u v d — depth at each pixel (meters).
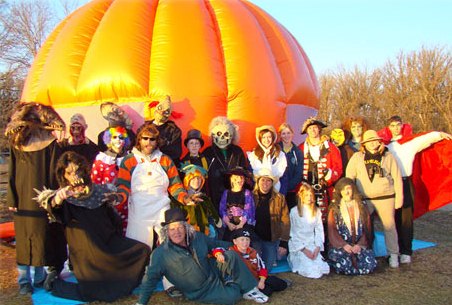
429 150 6.42
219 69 6.46
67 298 4.45
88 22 6.98
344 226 5.36
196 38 6.50
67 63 6.64
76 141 5.66
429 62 28.59
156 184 4.82
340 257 5.25
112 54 6.33
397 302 4.36
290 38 7.92
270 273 5.32
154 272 4.14
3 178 14.49
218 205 5.53
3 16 26.12
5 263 5.81
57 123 4.57
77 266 4.38
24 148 4.39
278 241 5.57
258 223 5.33
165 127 5.68
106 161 5.06
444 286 4.82
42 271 4.80
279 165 5.72
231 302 4.30
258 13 7.77
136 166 4.81
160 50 6.39
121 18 6.63
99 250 4.32
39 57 7.41
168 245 4.26
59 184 4.30
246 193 5.32
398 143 5.96
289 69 7.28
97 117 6.35
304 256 5.26
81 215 4.34
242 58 6.60
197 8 6.89
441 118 27.64
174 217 4.25
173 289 4.52
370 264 5.25
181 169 5.18
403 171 5.76
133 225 4.80
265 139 5.66
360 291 4.68
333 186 5.81
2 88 25.53
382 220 5.54
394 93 30.47
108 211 4.55
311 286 4.86
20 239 4.38
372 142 5.53
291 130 5.90
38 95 6.80
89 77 6.36
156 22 6.70
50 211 4.10
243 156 5.74
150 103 6.01
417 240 6.89
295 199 6.02
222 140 5.61
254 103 6.51
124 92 6.25
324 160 5.72
